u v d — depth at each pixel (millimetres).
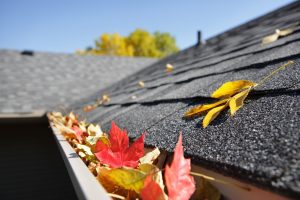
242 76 1401
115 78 9867
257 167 575
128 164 918
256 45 2430
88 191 613
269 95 948
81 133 1560
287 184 497
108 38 40719
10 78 8383
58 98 7797
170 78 2873
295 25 2551
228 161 647
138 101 2139
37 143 6848
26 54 10078
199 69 2533
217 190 696
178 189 688
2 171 6539
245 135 740
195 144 828
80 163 881
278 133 671
